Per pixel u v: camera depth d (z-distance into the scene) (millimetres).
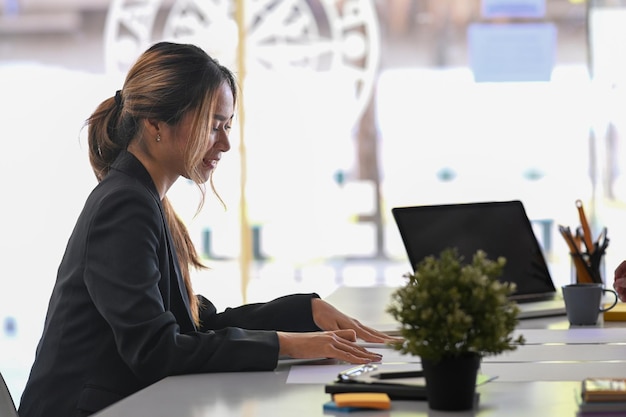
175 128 2107
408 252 2672
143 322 1899
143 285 1933
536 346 2117
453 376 1483
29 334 5973
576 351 2043
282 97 5730
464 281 1447
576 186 5543
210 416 1519
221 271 5766
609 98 5508
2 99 5824
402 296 1476
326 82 5711
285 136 5727
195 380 1817
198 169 2195
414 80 5645
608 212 5516
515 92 5566
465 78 5602
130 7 5766
